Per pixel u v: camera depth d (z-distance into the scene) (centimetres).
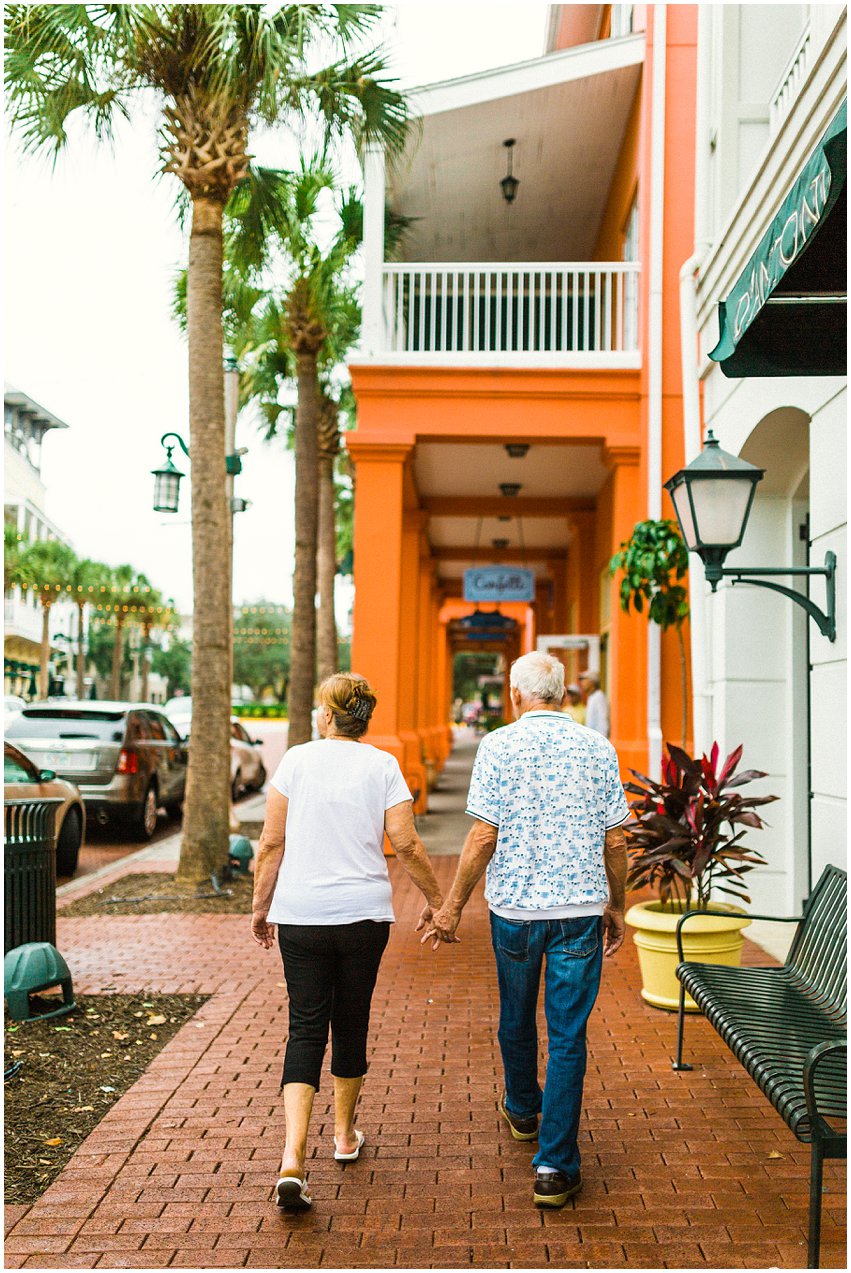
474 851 375
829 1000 423
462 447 1347
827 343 446
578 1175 362
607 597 1522
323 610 1838
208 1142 408
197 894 921
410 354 1178
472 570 1641
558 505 1692
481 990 629
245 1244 331
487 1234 337
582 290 1647
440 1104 450
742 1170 384
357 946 368
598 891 369
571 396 1178
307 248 1399
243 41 910
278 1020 564
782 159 682
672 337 1130
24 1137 415
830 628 585
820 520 624
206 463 969
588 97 1237
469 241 1609
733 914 487
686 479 560
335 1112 411
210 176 960
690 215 1134
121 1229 341
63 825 1048
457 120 1255
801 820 846
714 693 901
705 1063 497
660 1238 335
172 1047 520
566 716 390
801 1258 322
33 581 4822
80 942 752
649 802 594
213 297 974
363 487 1184
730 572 584
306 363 1453
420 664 2078
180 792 1510
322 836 370
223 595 984
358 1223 345
